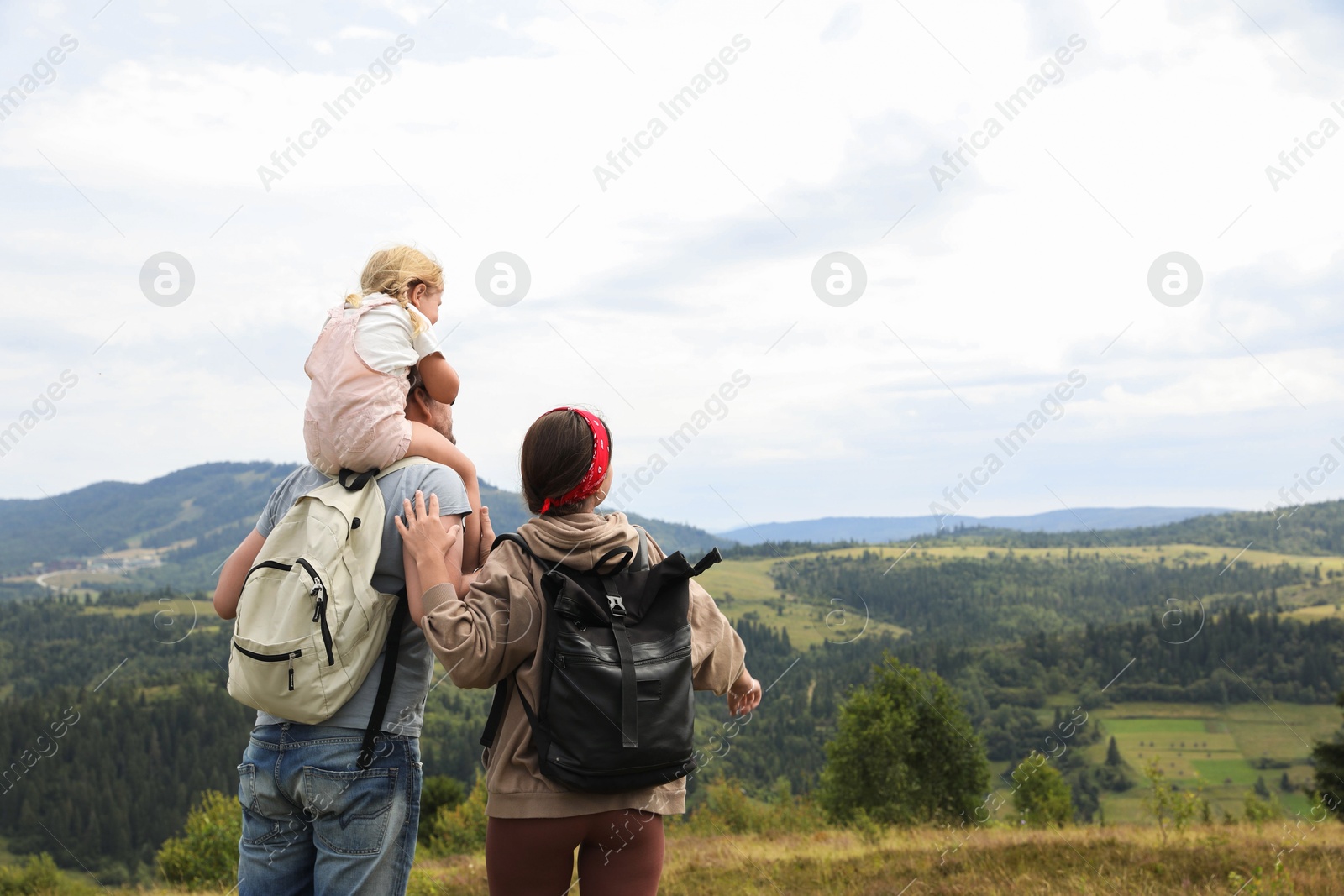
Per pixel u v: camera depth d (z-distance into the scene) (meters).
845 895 7.91
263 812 1.99
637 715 1.85
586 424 2.09
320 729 1.93
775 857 10.78
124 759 48.69
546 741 1.85
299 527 1.96
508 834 1.92
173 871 22.62
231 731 50.75
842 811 37.00
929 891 7.29
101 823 44.31
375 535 1.96
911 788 36.72
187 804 47.78
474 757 40.72
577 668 1.85
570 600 1.89
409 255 2.30
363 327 2.08
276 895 2.02
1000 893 6.82
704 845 14.84
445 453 2.20
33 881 27.09
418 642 2.07
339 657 1.87
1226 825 11.60
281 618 1.85
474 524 2.20
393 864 2.01
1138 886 6.55
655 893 2.01
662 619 1.99
